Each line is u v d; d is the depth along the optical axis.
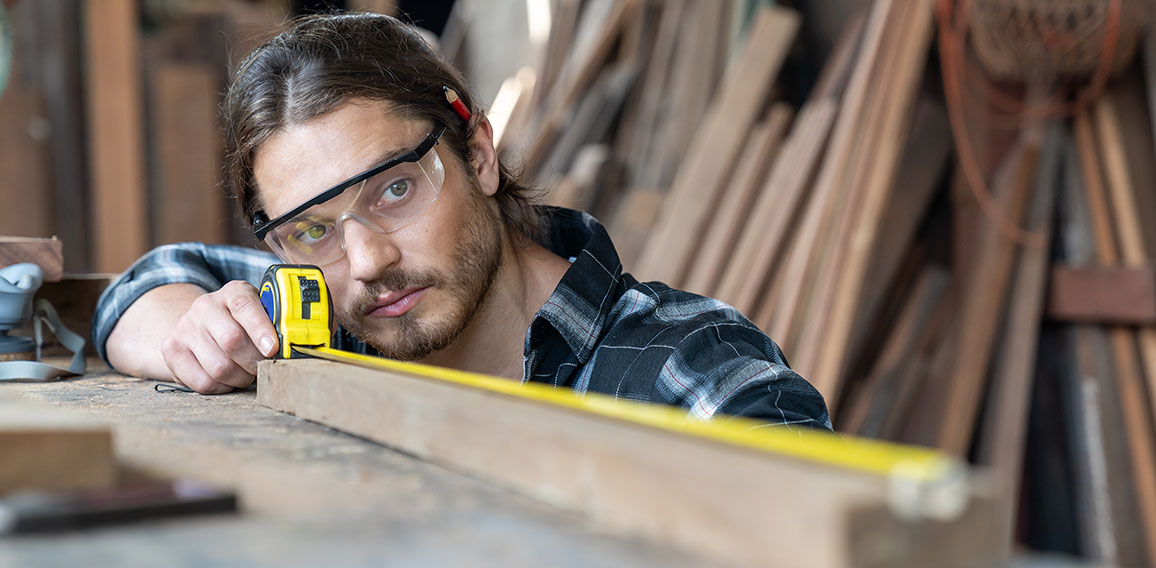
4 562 0.50
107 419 1.02
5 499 0.58
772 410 1.26
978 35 2.60
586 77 4.25
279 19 4.94
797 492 0.49
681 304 1.55
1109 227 2.67
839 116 3.01
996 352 2.71
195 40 4.74
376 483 0.69
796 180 2.98
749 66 3.39
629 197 3.53
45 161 4.32
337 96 1.40
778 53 3.40
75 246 4.37
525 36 5.21
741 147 3.30
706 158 3.31
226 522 0.58
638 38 4.15
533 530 0.57
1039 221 2.74
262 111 1.42
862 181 2.79
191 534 0.55
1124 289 2.53
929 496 0.48
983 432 2.66
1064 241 2.76
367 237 1.40
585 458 0.61
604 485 0.59
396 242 1.43
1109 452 2.49
